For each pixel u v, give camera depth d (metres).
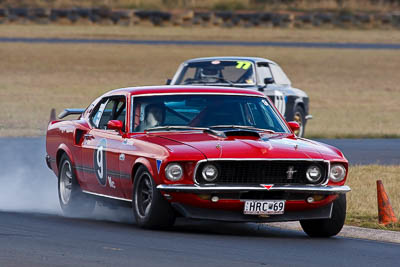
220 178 25.86
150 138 27.75
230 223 30.59
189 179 25.69
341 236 28.00
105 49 163.12
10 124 74.06
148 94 29.75
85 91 111.06
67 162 33.06
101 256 21.45
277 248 23.84
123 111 30.02
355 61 156.38
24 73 131.62
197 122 28.86
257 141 27.06
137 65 142.62
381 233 27.45
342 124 81.81
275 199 26.08
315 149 27.19
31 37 178.38
